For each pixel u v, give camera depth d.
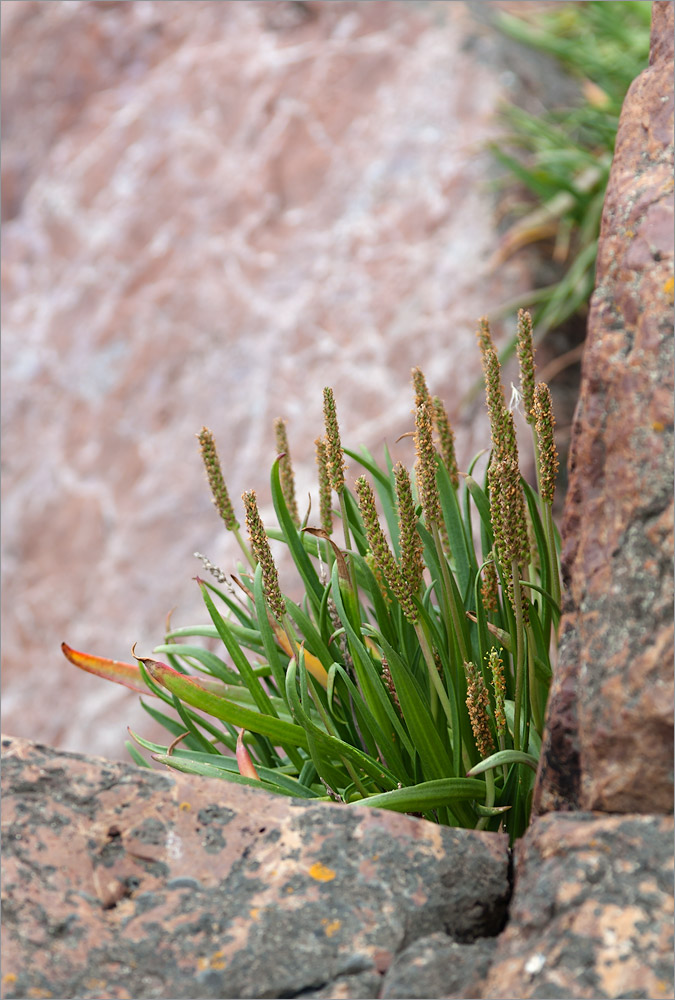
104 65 3.70
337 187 3.02
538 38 3.04
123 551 2.97
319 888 1.18
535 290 2.61
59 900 1.18
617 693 1.18
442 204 2.82
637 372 1.20
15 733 2.93
